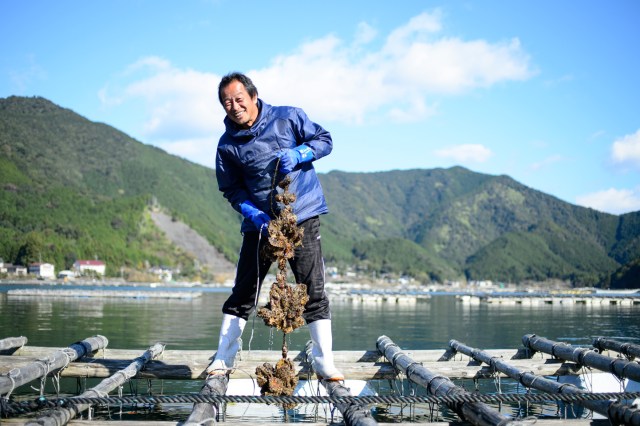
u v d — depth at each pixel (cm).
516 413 602
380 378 550
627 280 15238
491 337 1509
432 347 1259
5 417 345
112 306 3269
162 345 621
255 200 411
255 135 397
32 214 15788
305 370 549
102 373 541
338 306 4297
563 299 5391
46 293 5394
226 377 418
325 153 407
